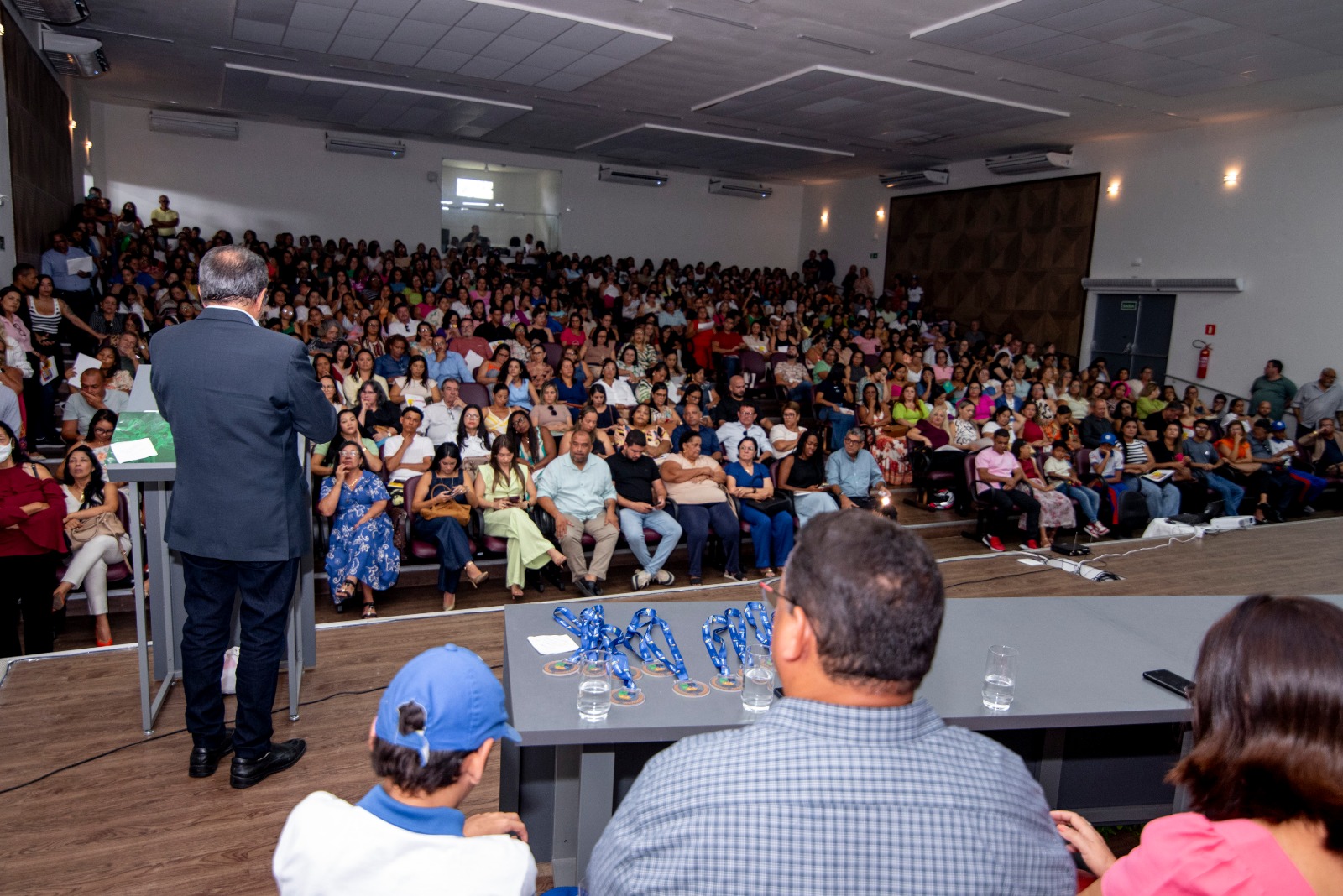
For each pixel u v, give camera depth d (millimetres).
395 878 1014
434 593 4926
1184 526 6008
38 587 3822
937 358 10891
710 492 5316
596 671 1784
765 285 14484
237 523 2207
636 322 11141
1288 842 818
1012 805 805
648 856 790
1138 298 10695
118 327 7453
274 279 10953
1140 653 2232
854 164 13523
